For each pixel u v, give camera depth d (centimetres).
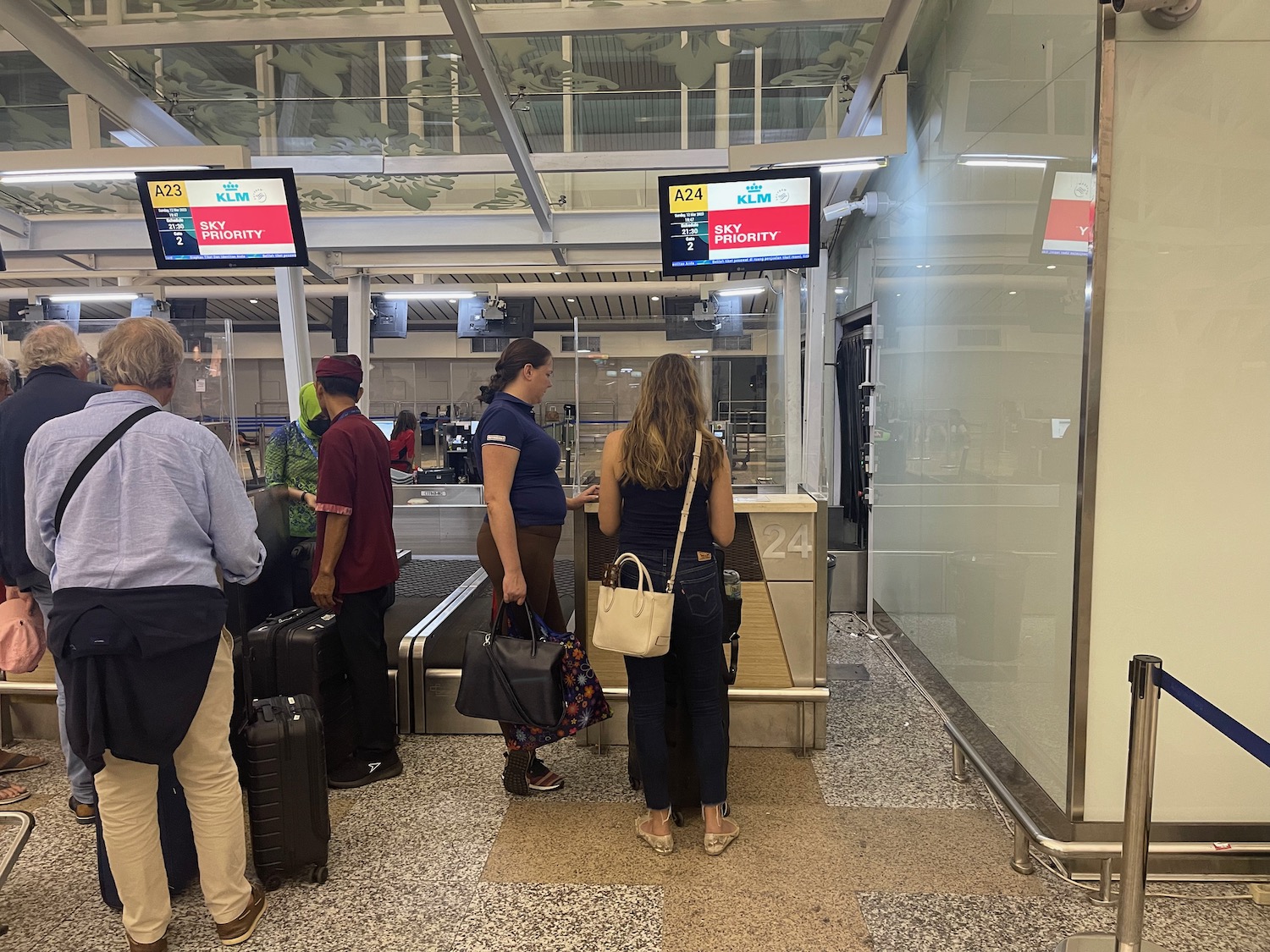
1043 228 248
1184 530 215
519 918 204
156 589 167
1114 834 223
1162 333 210
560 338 1467
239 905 195
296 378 589
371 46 373
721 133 504
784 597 310
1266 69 203
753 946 192
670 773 258
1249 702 219
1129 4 189
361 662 281
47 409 224
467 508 592
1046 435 244
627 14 322
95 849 240
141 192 364
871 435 463
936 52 378
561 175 546
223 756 191
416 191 573
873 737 324
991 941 195
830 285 660
